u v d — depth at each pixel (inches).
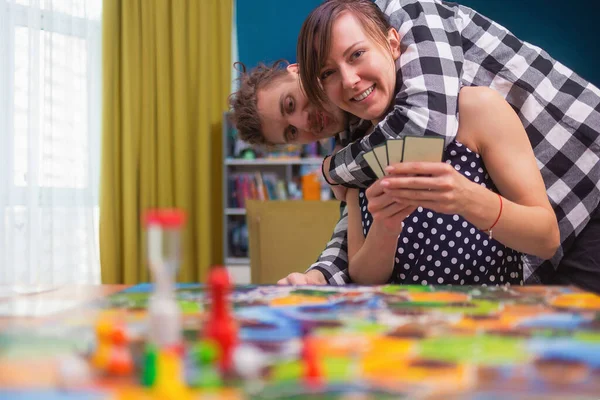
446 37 49.2
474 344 21.9
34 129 147.0
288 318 27.0
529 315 27.1
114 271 157.6
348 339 22.8
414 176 39.2
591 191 53.3
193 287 37.3
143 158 163.3
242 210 167.0
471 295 33.1
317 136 68.8
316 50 47.6
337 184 53.1
